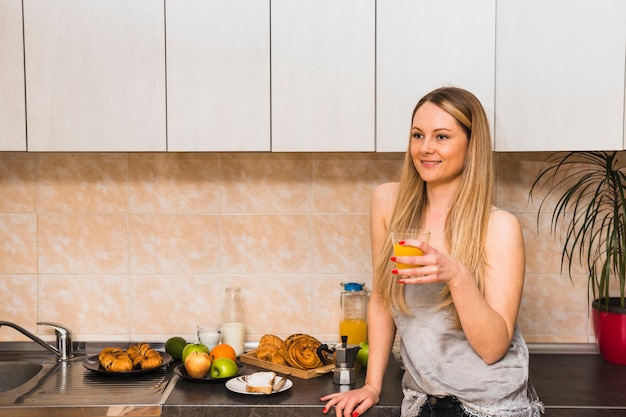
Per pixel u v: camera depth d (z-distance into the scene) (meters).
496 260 1.73
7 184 2.40
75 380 2.09
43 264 2.43
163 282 2.43
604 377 2.11
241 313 2.40
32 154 2.40
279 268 2.43
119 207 2.41
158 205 2.41
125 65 2.04
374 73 2.03
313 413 1.84
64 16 2.03
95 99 2.04
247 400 1.89
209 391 1.97
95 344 2.43
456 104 1.74
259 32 2.03
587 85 2.01
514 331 1.82
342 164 2.40
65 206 2.41
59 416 1.85
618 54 2.00
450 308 1.75
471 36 2.01
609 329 2.24
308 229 2.42
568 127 2.02
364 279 2.42
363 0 2.02
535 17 2.00
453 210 1.77
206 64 2.04
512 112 2.02
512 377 1.71
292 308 2.44
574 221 2.39
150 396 1.93
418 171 1.81
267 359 2.22
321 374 2.12
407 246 1.56
